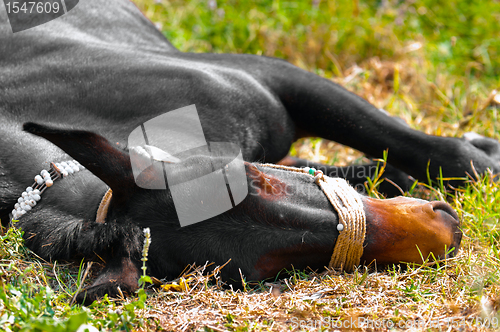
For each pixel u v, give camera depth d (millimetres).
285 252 2883
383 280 2908
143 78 3225
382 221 2893
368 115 3311
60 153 3098
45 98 3188
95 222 2906
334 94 3324
